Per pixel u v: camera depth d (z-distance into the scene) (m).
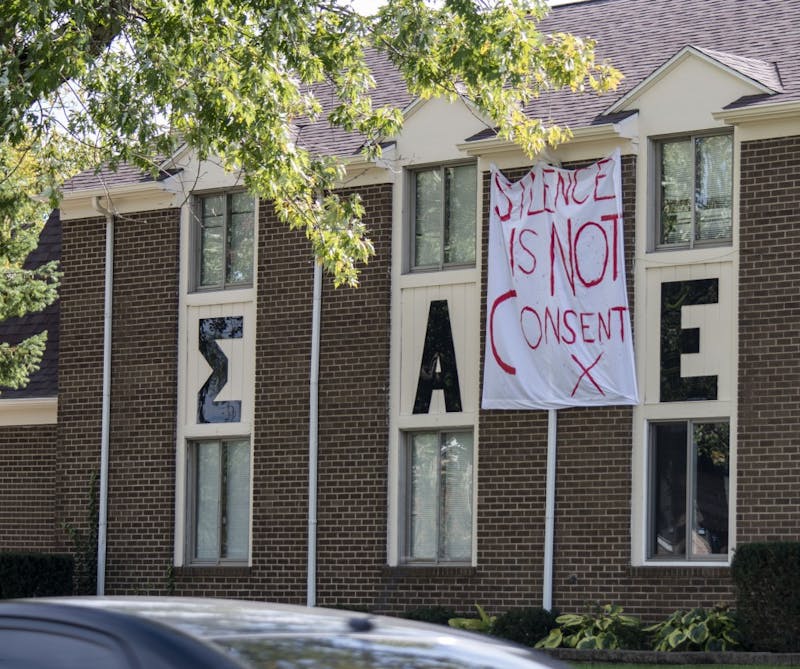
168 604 5.96
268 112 21.25
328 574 26.11
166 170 28.44
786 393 22.30
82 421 29.14
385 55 30.11
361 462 26.00
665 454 23.56
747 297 22.80
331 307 26.58
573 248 24.27
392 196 26.27
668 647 21.83
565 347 24.12
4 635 5.59
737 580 21.56
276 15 20.59
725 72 23.36
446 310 25.58
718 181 23.56
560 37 22.81
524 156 24.95
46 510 30.30
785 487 22.14
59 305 30.78
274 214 27.39
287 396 26.86
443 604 24.86
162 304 28.53
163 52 20.50
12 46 20.84
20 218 26.75
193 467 28.09
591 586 23.58
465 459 25.34
